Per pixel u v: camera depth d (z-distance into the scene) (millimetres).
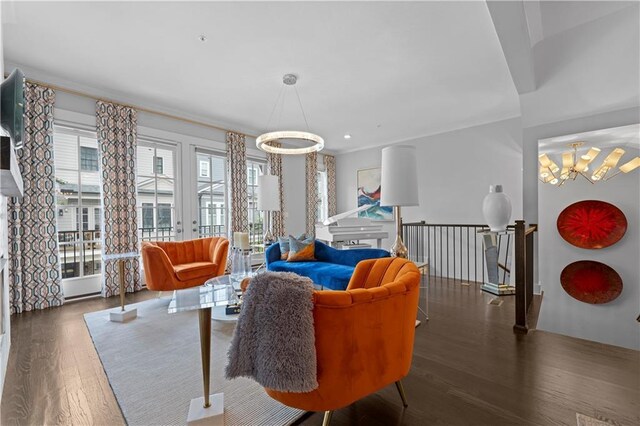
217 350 2387
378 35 2711
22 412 1642
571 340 2559
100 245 4086
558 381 1918
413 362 2188
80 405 1699
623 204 2938
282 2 2287
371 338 1339
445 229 5520
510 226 3312
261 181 4977
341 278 3162
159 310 3352
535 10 2863
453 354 2309
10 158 1174
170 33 2666
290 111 4641
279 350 1172
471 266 5184
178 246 4000
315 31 2648
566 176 3230
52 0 2223
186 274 3477
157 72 3385
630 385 1866
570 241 3203
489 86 3762
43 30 2607
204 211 5105
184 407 1680
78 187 3889
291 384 1157
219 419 1526
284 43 2830
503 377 1974
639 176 2861
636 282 2895
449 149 5500
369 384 1358
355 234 4645
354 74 3441
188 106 4426
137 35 2693
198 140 4918
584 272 3150
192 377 1988
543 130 3395
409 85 3736
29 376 1997
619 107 2957
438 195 5625
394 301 1406
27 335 2660
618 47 2955
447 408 1663
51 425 1547
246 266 3137
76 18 2447
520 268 2775
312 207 6582
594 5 2848
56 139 3709
